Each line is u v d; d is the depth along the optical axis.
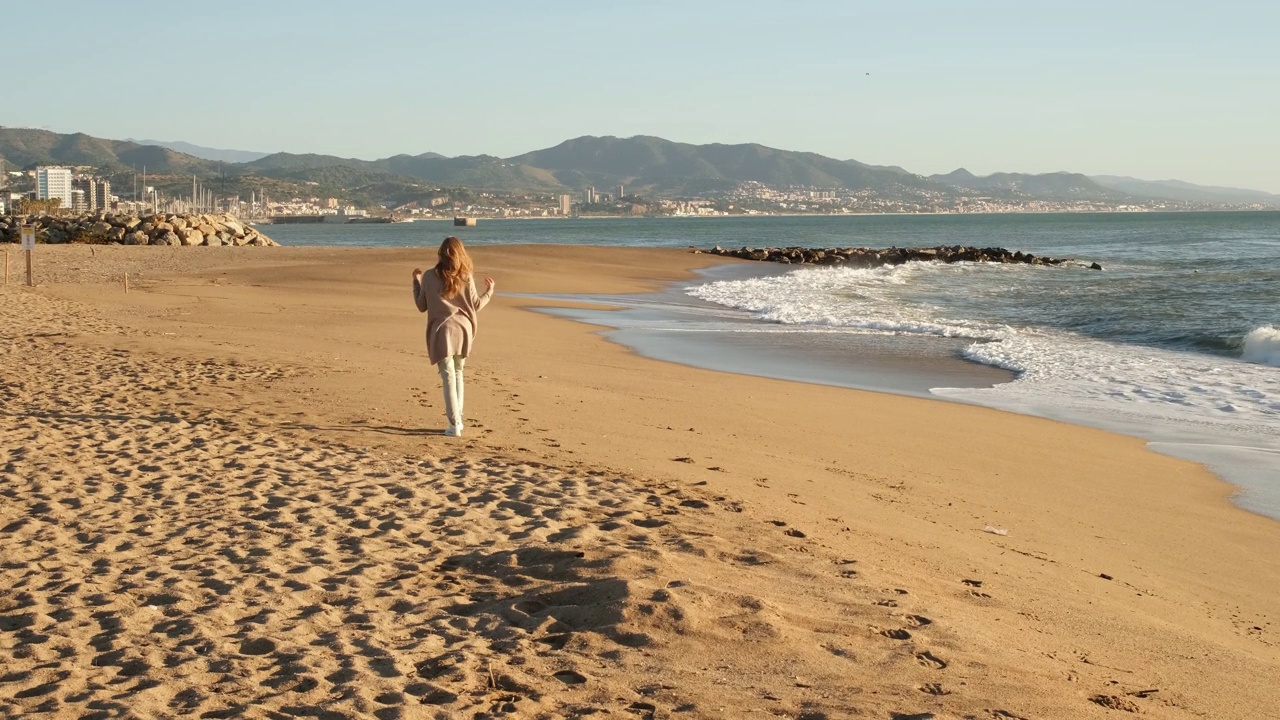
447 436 9.09
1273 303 27.39
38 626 4.63
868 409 12.78
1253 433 11.95
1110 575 6.73
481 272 37.94
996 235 115.38
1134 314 25.09
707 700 4.02
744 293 33.28
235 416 9.69
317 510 6.68
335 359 13.88
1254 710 4.55
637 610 4.81
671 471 8.21
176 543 5.95
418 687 4.05
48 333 15.94
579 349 18.06
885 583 5.64
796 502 7.52
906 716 3.96
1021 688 4.34
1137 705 4.39
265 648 4.44
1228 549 7.71
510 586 5.33
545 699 3.98
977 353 18.58
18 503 6.69
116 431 8.91
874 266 54.59
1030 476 9.61
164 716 3.74
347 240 118.38
